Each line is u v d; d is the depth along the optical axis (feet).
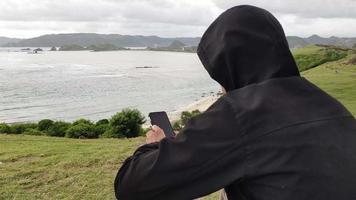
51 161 30.30
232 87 5.87
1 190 23.22
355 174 5.22
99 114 250.57
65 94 363.35
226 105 5.55
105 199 22.25
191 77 544.62
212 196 21.79
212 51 5.95
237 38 5.74
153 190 5.51
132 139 48.01
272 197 5.15
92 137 67.77
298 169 5.16
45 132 73.26
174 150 5.46
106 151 34.17
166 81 481.05
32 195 22.62
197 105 198.29
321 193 5.07
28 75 569.64
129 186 5.71
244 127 5.35
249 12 5.89
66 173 26.66
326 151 5.28
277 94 5.61
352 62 231.71
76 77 535.60
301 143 5.28
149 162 5.57
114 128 67.72
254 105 5.47
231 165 5.30
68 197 22.41
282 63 5.79
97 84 447.01
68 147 37.88
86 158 30.99
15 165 29.12
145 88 404.36
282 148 5.25
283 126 5.35
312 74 200.85
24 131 74.84
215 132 5.39
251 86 5.68
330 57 296.71
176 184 5.39
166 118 7.66
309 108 5.61
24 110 271.69
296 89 5.75
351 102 107.96
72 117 239.91
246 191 5.34
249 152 5.28
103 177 25.91
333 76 183.93
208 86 422.41
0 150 35.83
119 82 467.52
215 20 6.09
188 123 5.66
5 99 331.16
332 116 5.65
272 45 5.76
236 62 5.77
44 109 275.80
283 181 5.16
